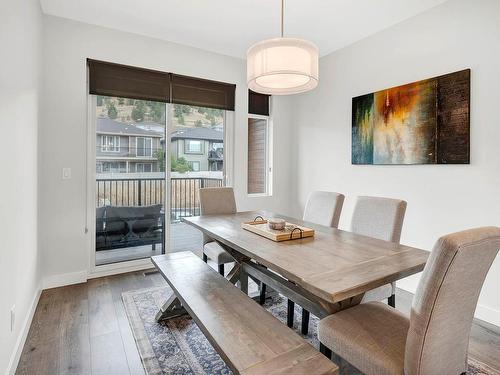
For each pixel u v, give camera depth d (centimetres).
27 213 222
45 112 293
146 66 346
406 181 303
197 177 396
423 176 288
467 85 251
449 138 264
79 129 311
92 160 329
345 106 371
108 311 251
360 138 348
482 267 117
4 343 161
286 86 242
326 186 401
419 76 289
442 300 109
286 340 134
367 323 144
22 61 205
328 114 396
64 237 306
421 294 112
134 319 238
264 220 255
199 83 383
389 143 315
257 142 450
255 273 237
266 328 144
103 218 340
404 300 278
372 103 333
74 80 307
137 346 203
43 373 176
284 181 461
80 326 227
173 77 365
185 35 343
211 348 201
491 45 238
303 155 440
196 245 402
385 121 319
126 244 354
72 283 310
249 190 443
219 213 317
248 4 276
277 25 316
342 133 376
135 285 307
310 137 426
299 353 125
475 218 250
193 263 236
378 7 278
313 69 207
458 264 106
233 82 408
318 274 139
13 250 181
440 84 270
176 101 369
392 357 122
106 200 340
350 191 366
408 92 296
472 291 120
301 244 191
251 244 190
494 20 236
